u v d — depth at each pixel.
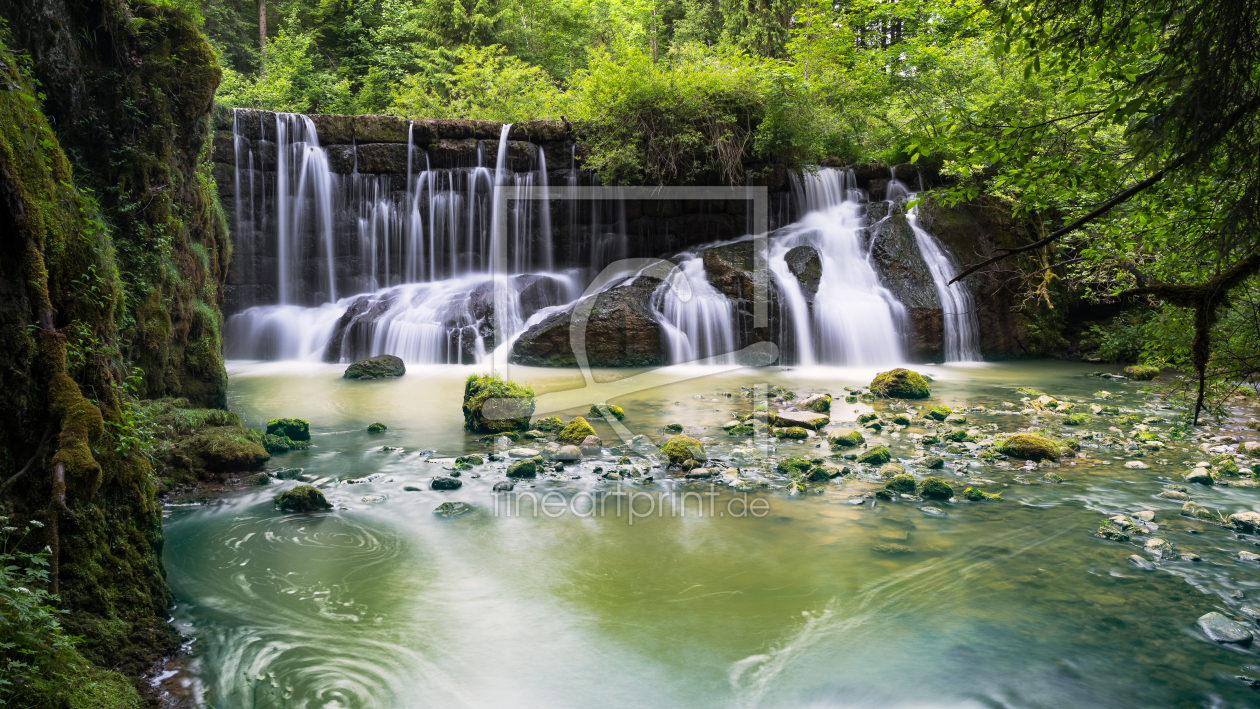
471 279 17.48
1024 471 7.20
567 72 27.72
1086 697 3.45
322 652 3.83
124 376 4.57
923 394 11.32
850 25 17.36
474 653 3.84
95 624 3.42
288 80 25.19
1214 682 3.56
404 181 17.30
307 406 10.47
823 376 13.66
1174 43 3.55
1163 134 3.57
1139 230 5.36
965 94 15.22
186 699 3.38
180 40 7.60
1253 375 5.38
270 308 16.12
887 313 15.16
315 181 16.69
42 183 3.69
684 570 4.87
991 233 16.69
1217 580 4.68
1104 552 5.15
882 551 5.18
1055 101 8.83
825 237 16.48
